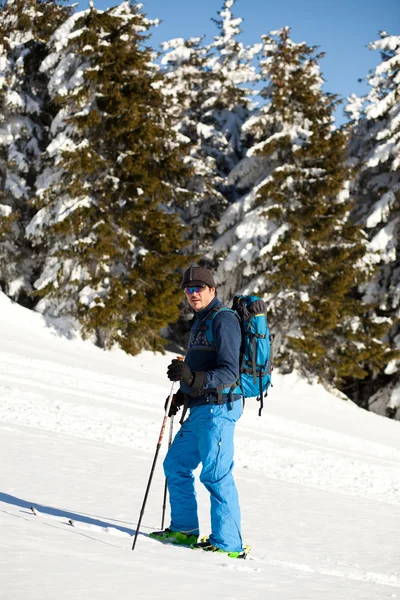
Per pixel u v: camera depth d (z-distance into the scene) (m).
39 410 14.44
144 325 34.06
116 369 29.64
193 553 5.14
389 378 41.19
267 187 36.06
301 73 37.94
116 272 34.59
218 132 46.91
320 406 33.84
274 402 31.97
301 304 34.41
